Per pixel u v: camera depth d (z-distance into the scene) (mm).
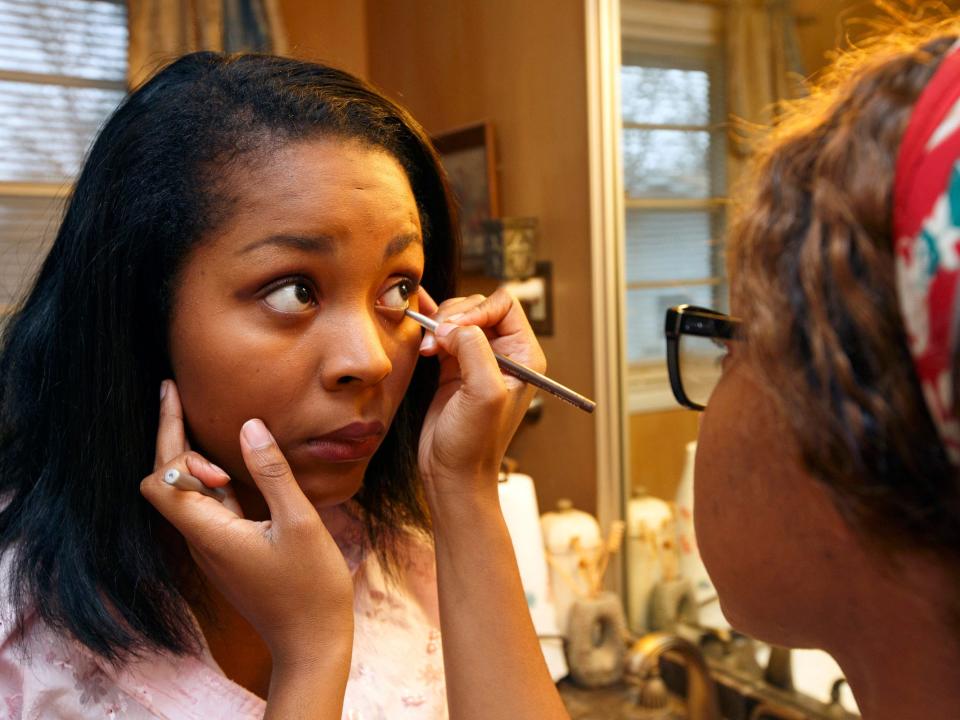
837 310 286
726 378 381
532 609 1244
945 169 249
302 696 466
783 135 343
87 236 512
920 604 323
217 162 476
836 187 290
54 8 1896
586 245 1488
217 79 504
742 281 323
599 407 1469
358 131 502
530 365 628
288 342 488
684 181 1273
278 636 477
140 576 518
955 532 288
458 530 555
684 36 1247
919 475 280
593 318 1464
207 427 508
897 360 276
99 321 512
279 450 478
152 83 522
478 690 536
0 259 1859
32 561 514
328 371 491
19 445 559
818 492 340
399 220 511
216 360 488
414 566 705
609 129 1411
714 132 1215
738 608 394
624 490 1463
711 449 381
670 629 1376
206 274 483
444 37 1840
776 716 1172
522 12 1594
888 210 274
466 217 1782
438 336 554
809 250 292
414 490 679
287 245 473
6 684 507
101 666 511
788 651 1165
